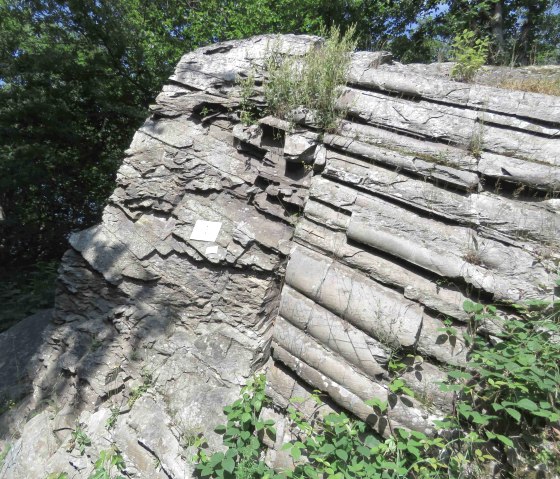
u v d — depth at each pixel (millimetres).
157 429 3000
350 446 2375
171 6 12297
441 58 4559
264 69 4309
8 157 9000
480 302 2615
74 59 10125
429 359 2549
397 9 12391
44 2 9547
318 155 3531
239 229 3664
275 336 2973
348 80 3844
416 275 2775
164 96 4570
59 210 10805
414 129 3340
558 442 2111
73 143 10219
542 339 2305
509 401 2188
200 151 4145
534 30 11484
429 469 2264
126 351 3623
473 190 2955
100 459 2922
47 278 7164
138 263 3898
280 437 2699
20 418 3736
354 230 2984
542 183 2781
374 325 2609
